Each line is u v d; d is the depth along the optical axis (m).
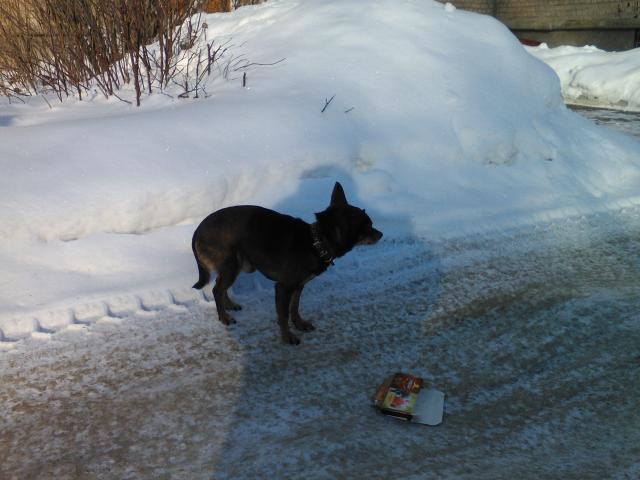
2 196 1.83
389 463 1.17
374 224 2.25
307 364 1.50
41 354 1.48
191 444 1.20
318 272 1.61
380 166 2.54
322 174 2.39
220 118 2.36
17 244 1.80
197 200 2.07
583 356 1.57
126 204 1.95
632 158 3.19
